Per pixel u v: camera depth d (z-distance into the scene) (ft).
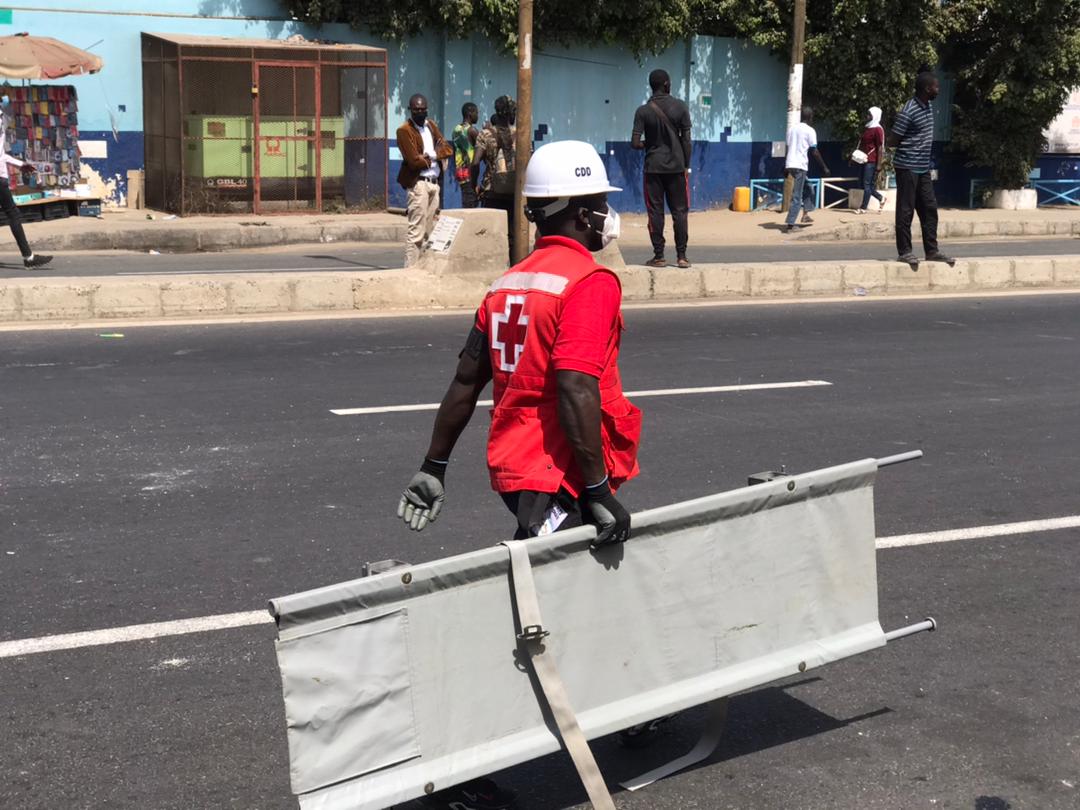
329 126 69.82
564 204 11.62
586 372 11.11
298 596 9.77
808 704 14.49
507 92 76.07
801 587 13.10
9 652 15.12
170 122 67.15
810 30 83.05
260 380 29.86
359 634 10.15
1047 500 22.11
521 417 11.69
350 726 10.13
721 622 12.46
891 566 18.74
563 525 11.73
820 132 86.48
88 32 67.77
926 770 12.99
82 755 12.84
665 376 31.60
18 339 33.94
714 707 13.04
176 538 19.19
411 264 47.32
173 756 12.89
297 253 59.52
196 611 16.44
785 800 12.37
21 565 17.97
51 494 21.18
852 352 35.35
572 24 76.18
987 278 48.93
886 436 26.22
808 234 70.44
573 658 11.46
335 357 32.71
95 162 69.36
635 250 61.72
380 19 71.61
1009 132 86.63
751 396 29.58
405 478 22.49
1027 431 26.94
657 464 23.75
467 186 60.13
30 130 63.77
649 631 11.95
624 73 79.61
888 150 84.28
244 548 18.81
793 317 41.01
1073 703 14.55
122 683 14.43
